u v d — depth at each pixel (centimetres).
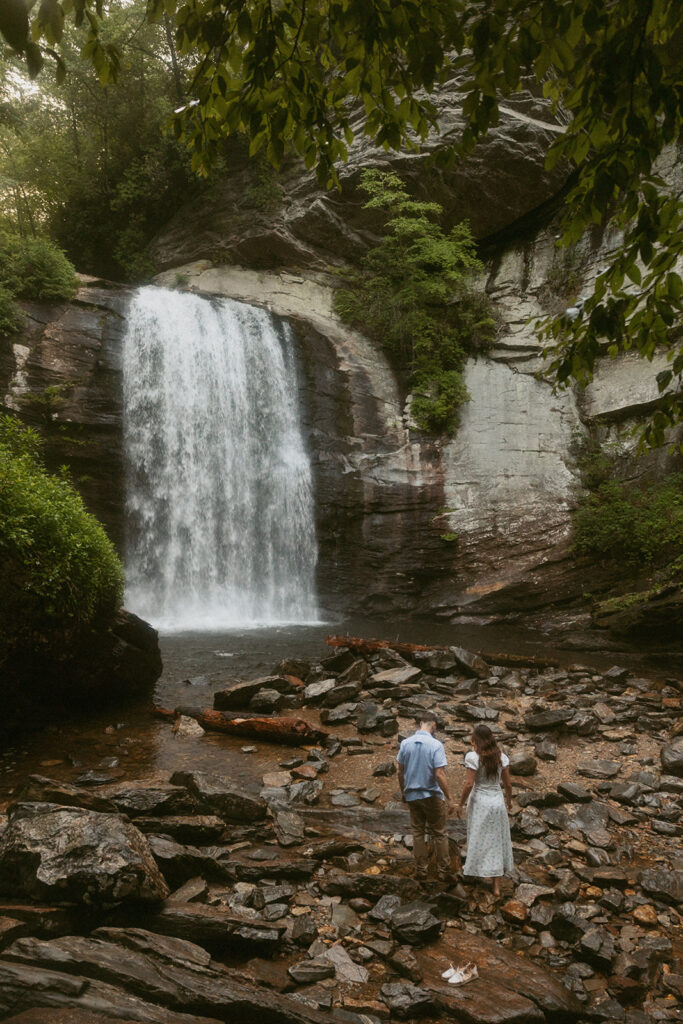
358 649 1264
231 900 498
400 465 2178
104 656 988
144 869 445
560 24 256
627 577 1842
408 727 942
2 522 829
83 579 929
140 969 372
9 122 2209
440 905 521
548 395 2248
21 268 1983
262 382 2294
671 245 321
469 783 553
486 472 2139
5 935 399
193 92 324
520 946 487
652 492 1930
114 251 2777
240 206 2598
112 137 2809
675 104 275
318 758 828
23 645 872
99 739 888
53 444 1830
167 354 2094
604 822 678
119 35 2509
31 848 452
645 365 2150
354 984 428
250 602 2147
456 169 2423
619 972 459
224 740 898
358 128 2530
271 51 279
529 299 2481
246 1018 368
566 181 2508
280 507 2186
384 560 2081
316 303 2492
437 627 1862
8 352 1844
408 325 2342
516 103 2466
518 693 1116
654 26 271
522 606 1895
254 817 649
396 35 273
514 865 599
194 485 2078
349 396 2266
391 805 704
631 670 1322
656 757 864
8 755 823
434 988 425
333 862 585
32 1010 305
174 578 1995
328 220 2514
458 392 2264
